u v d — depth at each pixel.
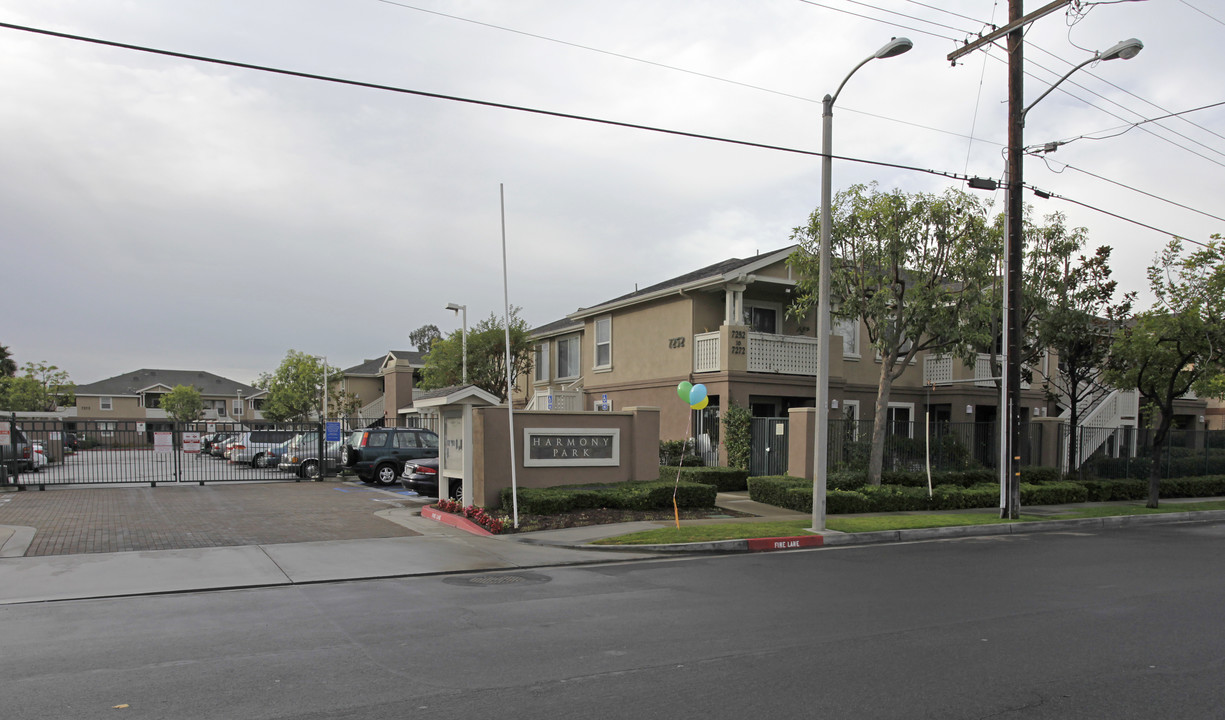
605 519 13.97
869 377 24.81
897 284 17.56
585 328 29.06
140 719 4.68
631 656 6.07
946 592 8.77
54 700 5.02
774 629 6.96
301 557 10.70
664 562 10.97
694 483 15.75
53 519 13.87
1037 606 8.04
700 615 7.51
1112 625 7.23
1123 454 24.12
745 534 12.75
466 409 14.90
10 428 19.81
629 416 16.20
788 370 22.50
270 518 14.51
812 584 9.23
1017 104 16.08
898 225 16.70
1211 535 14.83
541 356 33.38
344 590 8.81
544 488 14.81
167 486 21.30
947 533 14.44
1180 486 22.86
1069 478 21.80
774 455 19.98
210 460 30.88
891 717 4.79
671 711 4.84
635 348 25.70
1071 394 23.06
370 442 21.97
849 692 5.24
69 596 8.34
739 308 22.20
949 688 5.35
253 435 23.70
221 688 5.27
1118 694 5.27
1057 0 13.91
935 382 25.39
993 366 19.98
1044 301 19.59
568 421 15.47
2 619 7.33
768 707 4.93
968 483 19.69
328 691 5.21
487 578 9.61
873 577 9.75
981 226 16.80
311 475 24.06
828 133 13.37
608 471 15.86
